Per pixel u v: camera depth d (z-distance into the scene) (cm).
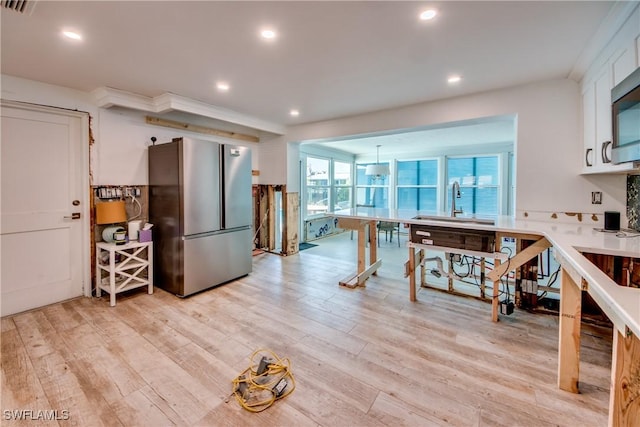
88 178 310
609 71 197
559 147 272
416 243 297
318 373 189
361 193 859
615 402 101
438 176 740
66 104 294
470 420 151
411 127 364
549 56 228
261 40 204
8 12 168
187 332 240
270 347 219
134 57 229
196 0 159
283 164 501
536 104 281
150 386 176
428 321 261
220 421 151
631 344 98
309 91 310
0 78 257
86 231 313
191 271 316
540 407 160
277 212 549
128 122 341
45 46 210
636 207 229
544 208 280
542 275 306
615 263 223
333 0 159
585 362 200
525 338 231
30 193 280
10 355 206
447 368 194
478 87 296
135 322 257
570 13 173
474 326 251
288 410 159
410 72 260
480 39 203
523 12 171
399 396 169
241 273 379
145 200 353
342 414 156
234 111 392
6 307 268
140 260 315
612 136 175
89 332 239
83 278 315
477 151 686
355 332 242
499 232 253
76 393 170
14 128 269
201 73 263
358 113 400
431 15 175
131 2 160
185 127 403
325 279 380
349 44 210
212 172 334
